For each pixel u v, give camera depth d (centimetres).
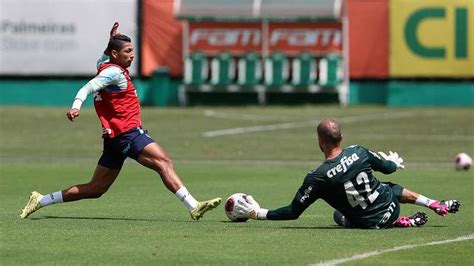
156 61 14225
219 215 4716
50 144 9444
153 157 4297
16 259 3378
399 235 3950
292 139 9738
